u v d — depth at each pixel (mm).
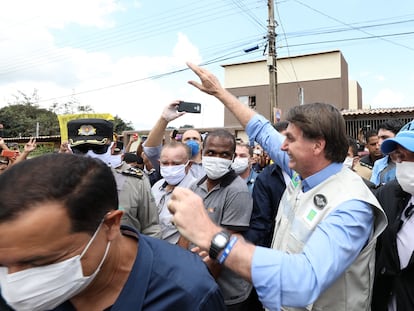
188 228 1060
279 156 1912
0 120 35938
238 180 2402
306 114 1358
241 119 2070
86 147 2305
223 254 1031
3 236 719
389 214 1746
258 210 2590
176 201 1107
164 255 997
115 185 898
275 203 2557
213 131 2492
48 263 776
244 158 3371
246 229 2264
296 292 984
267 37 11914
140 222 2383
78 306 962
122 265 948
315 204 1332
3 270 801
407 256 1624
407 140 1593
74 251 796
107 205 843
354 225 1169
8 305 910
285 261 1020
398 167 1678
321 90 21219
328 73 21141
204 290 943
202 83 2072
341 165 1416
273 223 2586
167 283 924
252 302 2543
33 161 800
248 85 22438
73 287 843
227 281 2133
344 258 1103
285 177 2525
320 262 1045
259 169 4152
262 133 2018
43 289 807
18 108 38656
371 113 12609
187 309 914
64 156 836
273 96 11875
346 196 1249
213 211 2279
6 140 20844
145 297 914
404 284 1612
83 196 779
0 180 764
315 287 1003
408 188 1642
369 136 4680
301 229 1346
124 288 905
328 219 1200
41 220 727
